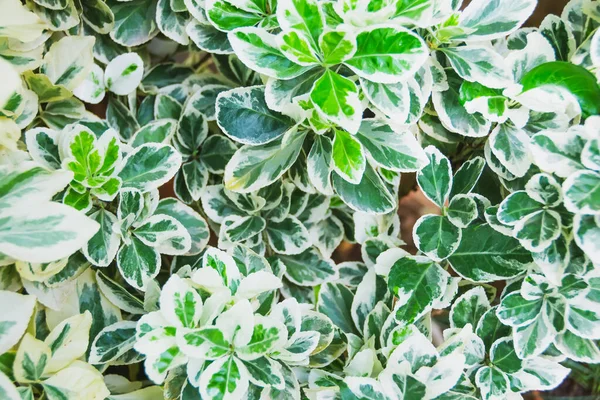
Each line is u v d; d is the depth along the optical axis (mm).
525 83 497
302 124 502
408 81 495
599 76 489
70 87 516
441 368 490
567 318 498
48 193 454
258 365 470
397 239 563
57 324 493
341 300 538
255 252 541
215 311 466
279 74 479
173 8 541
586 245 467
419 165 497
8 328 444
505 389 508
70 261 498
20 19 481
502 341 513
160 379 452
